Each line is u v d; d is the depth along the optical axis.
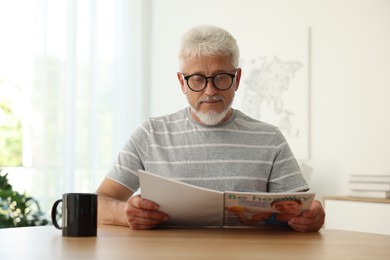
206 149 1.76
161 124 1.83
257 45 3.62
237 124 1.81
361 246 1.14
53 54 3.85
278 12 3.51
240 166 1.74
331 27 3.20
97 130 4.10
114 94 4.21
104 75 4.17
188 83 1.68
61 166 3.87
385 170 2.90
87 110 4.01
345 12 3.13
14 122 3.87
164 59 4.34
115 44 4.23
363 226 2.66
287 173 1.76
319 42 3.25
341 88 3.13
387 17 2.94
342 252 1.05
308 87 3.28
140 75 4.39
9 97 3.78
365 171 2.99
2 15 3.71
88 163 4.00
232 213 1.37
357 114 3.04
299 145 3.32
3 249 1.03
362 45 3.04
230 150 1.76
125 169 1.75
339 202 2.79
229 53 1.65
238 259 0.93
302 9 3.36
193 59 1.65
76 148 3.97
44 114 3.81
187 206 1.34
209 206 1.34
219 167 1.74
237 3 3.80
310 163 3.26
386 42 2.94
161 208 1.35
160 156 1.76
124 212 1.44
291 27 3.42
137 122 4.36
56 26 3.86
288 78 3.40
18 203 2.81
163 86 4.33
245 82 3.69
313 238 1.27
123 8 4.31
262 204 1.33
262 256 0.97
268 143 1.79
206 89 1.66
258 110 3.59
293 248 1.09
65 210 1.24
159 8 4.42
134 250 1.02
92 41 4.05
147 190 1.32
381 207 2.59
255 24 3.66
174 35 4.27
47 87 3.82
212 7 3.99
